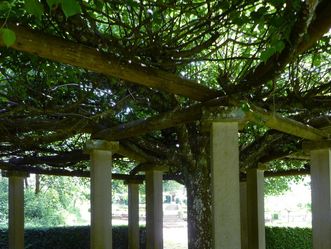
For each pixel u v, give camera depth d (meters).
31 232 14.48
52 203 24.66
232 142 4.60
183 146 6.95
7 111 5.73
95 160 6.56
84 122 6.16
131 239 10.94
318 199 6.50
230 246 4.50
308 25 3.24
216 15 4.12
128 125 6.07
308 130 6.02
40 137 6.93
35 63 5.04
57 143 9.20
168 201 43.03
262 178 8.88
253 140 8.11
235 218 4.54
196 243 6.92
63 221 24.45
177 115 5.25
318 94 5.50
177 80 4.34
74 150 9.17
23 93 5.46
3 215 23.56
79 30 3.67
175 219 31.31
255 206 8.77
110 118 6.65
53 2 2.42
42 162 9.38
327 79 6.02
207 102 4.66
